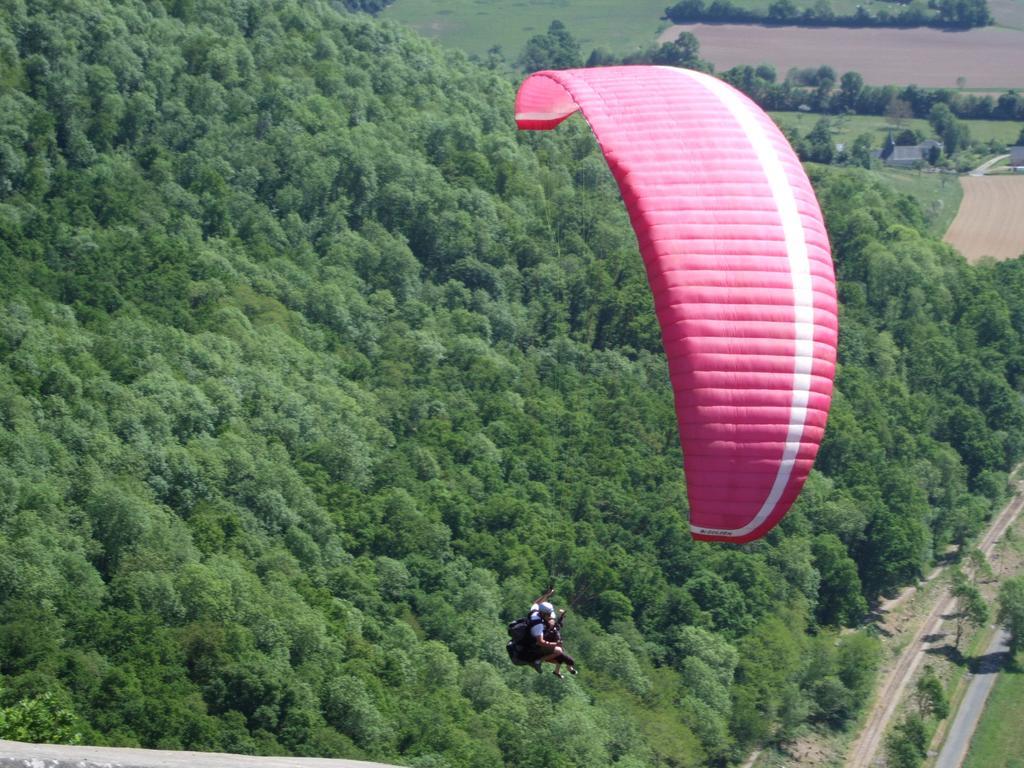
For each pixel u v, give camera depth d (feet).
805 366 226.99
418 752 581.53
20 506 650.43
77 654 559.38
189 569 630.74
